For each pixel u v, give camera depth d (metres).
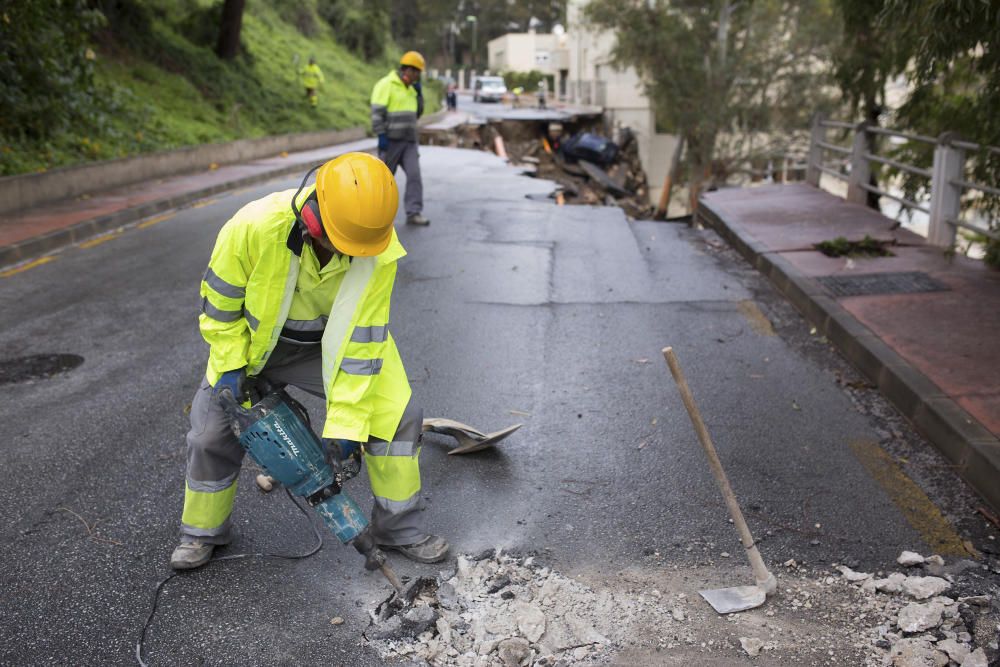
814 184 13.11
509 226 10.91
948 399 4.81
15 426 4.90
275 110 27.02
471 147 34.19
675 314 7.15
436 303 7.38
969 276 7.42
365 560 3.44
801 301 7.18
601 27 30.22
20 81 13.49
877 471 4.42
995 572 3.52
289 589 3.41
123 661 3.00
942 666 2.91
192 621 3.21
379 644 3.09
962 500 4.13
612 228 10.91
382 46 46.34
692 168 30.56
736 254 9.45
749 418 5.06
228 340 3.05
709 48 29.50
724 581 3.46
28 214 11.20
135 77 21.59
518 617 3.18
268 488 4.14
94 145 14.95
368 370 3.03
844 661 2.98
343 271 3.00
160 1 26.92
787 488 4.24
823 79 27.86
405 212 10.96
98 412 5.10
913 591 3.33
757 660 2.99
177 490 4.18
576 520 3.93
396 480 3.45
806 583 3.46
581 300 7.54
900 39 8.30
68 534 3.79
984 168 8.05
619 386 5.54
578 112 45.66
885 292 7.04
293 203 2.88
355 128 30.08
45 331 6.68
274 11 38.50
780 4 28.48
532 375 5.71
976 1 5.71
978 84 8.35
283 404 3.03
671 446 4.69
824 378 5.73
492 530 3.84
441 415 5.06
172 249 9.73
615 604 3.30
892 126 10.62
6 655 3.02
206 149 18.08
